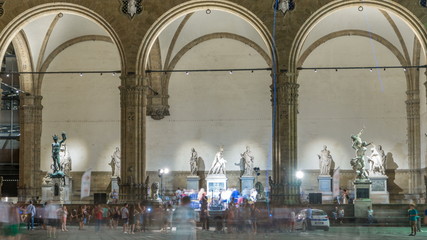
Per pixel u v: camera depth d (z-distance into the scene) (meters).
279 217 48.78
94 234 45.28
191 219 20.64
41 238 40.62
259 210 48.81
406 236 41.84
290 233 45.75
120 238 41.06
